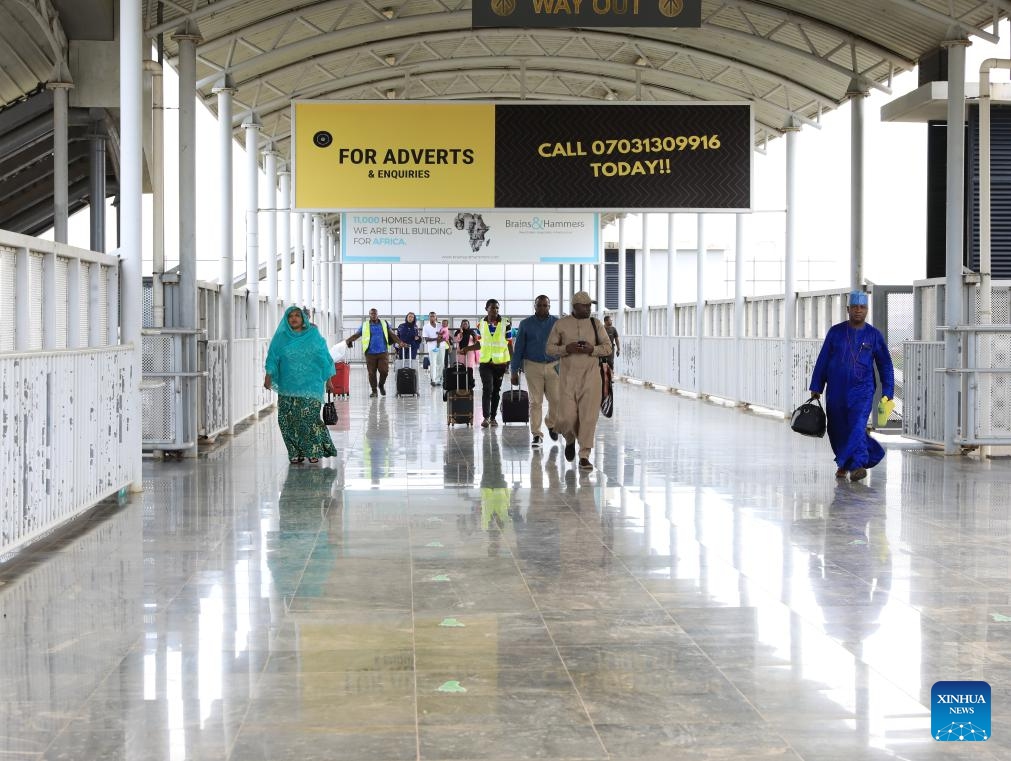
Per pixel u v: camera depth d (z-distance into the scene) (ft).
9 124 56.85
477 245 94.17
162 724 14.84
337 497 34.45
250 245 69.97
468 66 79.41
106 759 13.67
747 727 14.78
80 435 28.68
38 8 44.70
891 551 26.25
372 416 67.26
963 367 46.32
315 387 42.75
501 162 59.41
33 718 15.07
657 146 59.36
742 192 59.47
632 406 77.71
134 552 25.96
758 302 73.26
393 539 27.58
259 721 14.96
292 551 26.08
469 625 19.66
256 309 68.49
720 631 19.36
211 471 40.73
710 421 64.34
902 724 14.90
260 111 71.00
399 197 59.52
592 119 59.41
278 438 53.78
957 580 23.30
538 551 26.14
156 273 45.32
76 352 28.30
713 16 60.18
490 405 60.90
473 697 15.90
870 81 56.24
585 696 15.97
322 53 68.74
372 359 86.99
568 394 41.96
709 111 59.36
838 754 13.87
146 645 18.43
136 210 34.81
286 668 17.22
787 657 17.88
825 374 39.14
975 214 53.16
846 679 16.79
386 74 72.33
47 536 27.96
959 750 14.01
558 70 79.25
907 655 18.03
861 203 57.06
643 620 20.04
